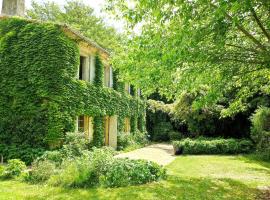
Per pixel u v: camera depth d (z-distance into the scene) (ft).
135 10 18.16
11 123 38.17
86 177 23.88
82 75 46.24
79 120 46.19
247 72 22.04
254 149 50.49
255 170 33.78
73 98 39.93
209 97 21.75
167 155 49.85
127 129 67.67
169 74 20.11
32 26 39.45
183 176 29.30
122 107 60.64
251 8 15.80
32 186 23.72
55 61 37.83
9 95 38.75
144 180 25.31
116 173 24.61
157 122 87.81
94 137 47.80
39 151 35.22
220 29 16.05
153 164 28.30
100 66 49.52
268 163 39.47
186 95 57.98
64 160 29.60
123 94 62.03
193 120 63.31
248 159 43.29
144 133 77.66
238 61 20.13
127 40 21.94
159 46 17.51
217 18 14.28
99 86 48.91
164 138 86.07
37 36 38.88
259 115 45.39
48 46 38.24
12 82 38.93
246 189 23.67
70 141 35.37
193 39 15.78
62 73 38.04
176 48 15.44
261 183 26.00
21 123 37.81
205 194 21.81
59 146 36.70
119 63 24.76
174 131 84.48
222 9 13.15
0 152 36.22
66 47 38.99
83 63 46.47
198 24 16.94
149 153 51.96
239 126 64.85
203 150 51.21
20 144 37.40
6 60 39.55
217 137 62.18
